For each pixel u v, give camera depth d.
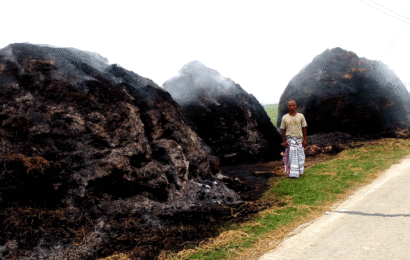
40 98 3.71
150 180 4.02
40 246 2.88
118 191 3.77
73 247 2.97
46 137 3.59
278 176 6.11
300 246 2.82
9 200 3.12
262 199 4.59
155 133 4.70
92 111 3.91
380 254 2.51
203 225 3.61
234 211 4.06
